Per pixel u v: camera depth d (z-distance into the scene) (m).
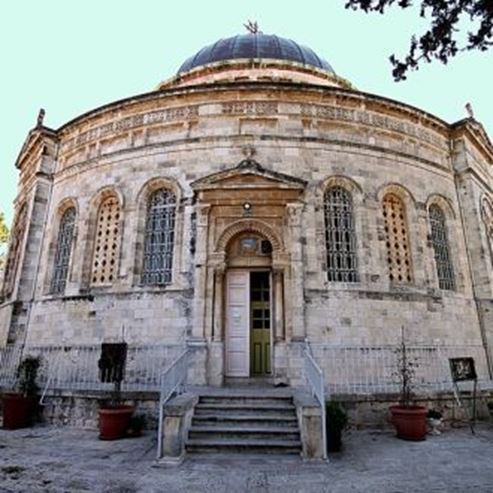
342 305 14.02
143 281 15.12
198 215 14.46
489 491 6.73
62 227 17.83
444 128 18.56
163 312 14.12
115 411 10.68
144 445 9.84
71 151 18.50
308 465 8.16
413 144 17.50
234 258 14.35
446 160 18.45
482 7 5.57
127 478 7.38
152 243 15.51
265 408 10.09
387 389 12.88
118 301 14.70
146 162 16.09
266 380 13.38
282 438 9.16
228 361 13.62
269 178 14.37
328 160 15.64
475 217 17.59
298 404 9.34
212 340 13.33
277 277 13.83
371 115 16.88
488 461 8.53
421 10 5.98
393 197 16.47
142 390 11.88
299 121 16.02
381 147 16.45
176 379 10.36
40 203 18.31
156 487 6.90
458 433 11.42
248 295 14.22
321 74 22.58
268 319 14.26
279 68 22.08
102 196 16.64
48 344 15.52
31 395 12.48
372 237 15.19
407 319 14.64
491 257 18.25
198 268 13.92
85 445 9.88
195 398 10.16
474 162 19.34
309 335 13.49
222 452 8.88
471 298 16.80
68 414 12.11
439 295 15.64
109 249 16.05
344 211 15.59
